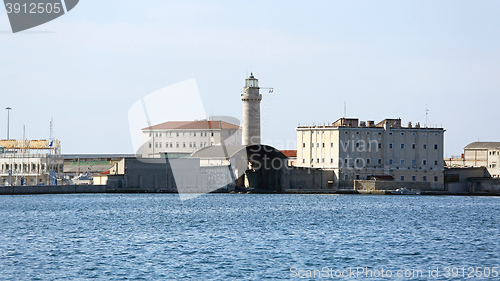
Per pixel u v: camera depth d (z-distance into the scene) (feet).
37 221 424.05
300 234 343.26
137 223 407.85
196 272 231.30
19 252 273.54
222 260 254.68
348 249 287.07
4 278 220.64
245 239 319.47
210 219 438.81
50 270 233.55
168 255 265.95
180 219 439.22
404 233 353.10
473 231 367.25
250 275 227.81
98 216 465.47
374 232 357.41
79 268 237.25
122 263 247.09
